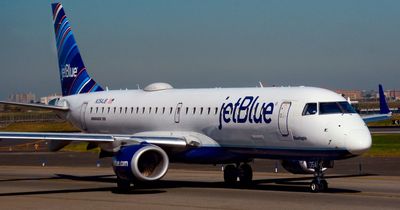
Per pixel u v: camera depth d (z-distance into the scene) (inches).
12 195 2534.5
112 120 3314.5
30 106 3518.7
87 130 3521.2
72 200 2331.4
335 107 2412.6
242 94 2711.6
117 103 3316.9
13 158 4904.0
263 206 2065.7
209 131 2763.3
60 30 3836.1
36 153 5482.3
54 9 3870.6
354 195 2324.1
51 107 3577.8
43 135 2603.3
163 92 3132.4
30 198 2420.0
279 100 2527.1
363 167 3622.0
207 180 3112.7
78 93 3732.8
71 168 4052.7
